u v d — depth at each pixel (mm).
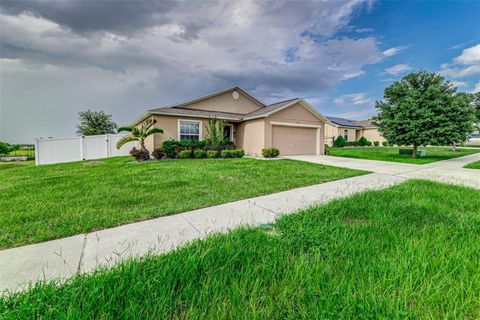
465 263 1896
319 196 4629
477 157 13758
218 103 15812
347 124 30656
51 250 2406
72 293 1542
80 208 3783
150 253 2215
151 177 6508
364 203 3766
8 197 4480
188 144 12336
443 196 4270
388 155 14766
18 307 1456
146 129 11539
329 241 2375
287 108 13891
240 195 4695
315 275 1742
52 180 6176
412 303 1482
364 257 2020
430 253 2064
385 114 13375
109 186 5414
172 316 1407
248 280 1705
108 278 1693
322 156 14031
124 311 1409
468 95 12594
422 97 12273
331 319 1333
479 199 4090
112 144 14516
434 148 25266
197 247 2244
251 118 13609
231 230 2785
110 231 2910
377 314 1346
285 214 3361
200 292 1573
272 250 2160
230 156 12578
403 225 2812
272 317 1390
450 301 1463
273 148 12727
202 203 4105
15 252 2369
